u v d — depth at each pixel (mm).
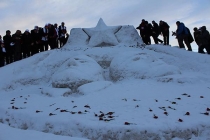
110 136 5547
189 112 6676
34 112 7188
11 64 13391
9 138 5258
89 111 7059
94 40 14797
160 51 13969
